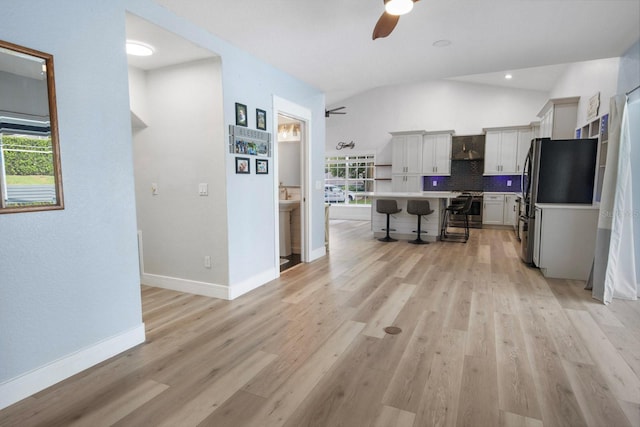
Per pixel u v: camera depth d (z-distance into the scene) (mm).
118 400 1904
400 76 4480
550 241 4137
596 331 2713
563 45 3500
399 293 3633
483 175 8578
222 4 2617
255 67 3730
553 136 5988
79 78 2129
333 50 3562
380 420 1732
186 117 3473
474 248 5934
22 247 1894
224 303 3375
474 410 1799
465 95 8812
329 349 2457
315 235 5180
